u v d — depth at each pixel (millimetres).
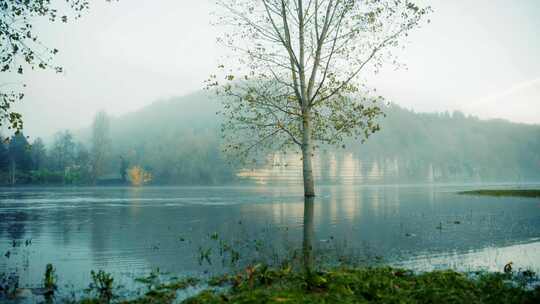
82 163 137750
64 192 59875
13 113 12258
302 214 18000
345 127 24984
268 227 13180
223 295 5066
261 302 4660
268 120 25484
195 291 5719
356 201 28656
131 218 17031
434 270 6895
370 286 5270
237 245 9664
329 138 26109
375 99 24203
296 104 26125
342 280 5676
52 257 8383
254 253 8609
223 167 144750
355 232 11867
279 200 30500
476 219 15664
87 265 7574
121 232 12328
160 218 16844
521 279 6422
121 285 6098
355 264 7430
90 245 9883
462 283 5797
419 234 11430
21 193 55031
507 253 8602
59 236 11562
